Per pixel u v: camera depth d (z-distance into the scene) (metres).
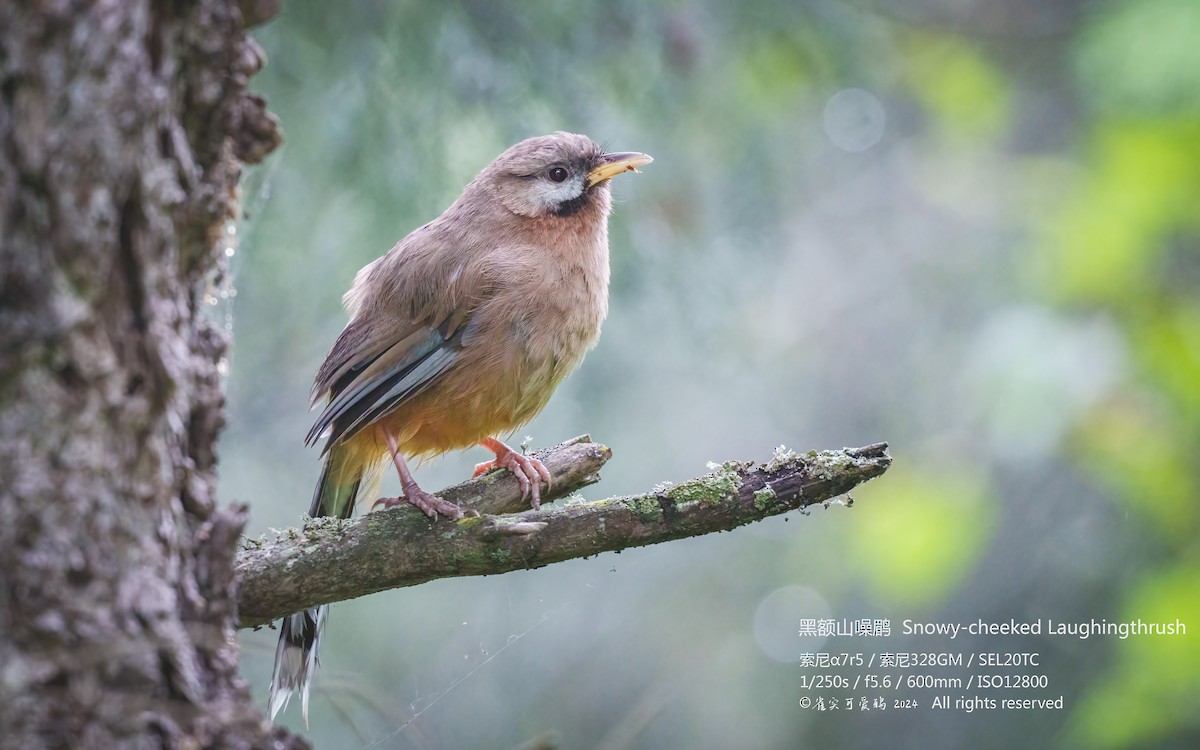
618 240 12.80
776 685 13.73
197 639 4.54
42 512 4.16
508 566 5.95
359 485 8.62
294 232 12.31
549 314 8.46
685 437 14.30
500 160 9.02
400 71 11.98
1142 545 13.06
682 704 13.59
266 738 4.58
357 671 12.82
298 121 12.05
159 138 4.40
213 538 4.74
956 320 15.14
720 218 13.89
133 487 4.37
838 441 14.69
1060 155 16.84
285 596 5.85
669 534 5.93
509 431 8.86
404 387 8.13
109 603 4.27
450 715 13.23
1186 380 12.81
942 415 14.58
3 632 4.11
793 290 15.91
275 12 4.83
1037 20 17.25
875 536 13.49
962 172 16.72
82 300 4.19
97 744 4.18
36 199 4.12
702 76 13.67
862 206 16.42
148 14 4.30
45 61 4.09
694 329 13.25
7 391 4.13
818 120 16.69
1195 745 11.88
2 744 4.07
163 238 4.41
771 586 14.27
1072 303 13.45
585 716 13.55
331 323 13.08
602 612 14.06
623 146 13.10
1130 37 14.36
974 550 13.16
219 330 4.95
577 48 12.59
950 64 17.58
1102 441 12.73
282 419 13.52
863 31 15.22
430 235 8.84
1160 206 13.38
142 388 4.38
